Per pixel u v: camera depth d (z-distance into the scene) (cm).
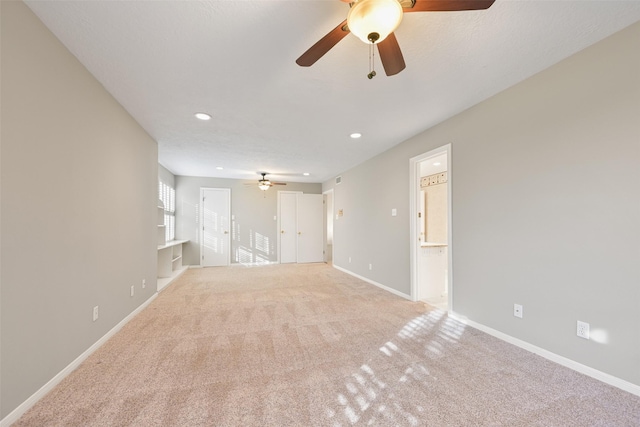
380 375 193
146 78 223
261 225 721
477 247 273
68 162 189
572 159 196
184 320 300
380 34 126
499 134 249
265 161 513
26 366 154
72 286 194
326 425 145
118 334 260
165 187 568
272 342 247
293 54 192
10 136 142
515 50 189
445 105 276
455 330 271
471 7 122
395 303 365
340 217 629
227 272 598
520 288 232
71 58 191
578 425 144
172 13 154
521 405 160
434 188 568
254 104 271
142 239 333
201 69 210
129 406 159
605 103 179
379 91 245
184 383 183
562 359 203
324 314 321
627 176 169
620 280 172
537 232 219
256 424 146
